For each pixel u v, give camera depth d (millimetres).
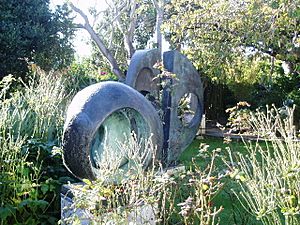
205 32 6992
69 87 7656
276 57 6945
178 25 7402
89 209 2225
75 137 2906
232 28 6758
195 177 2887
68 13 10570
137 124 3273
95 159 3082
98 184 2227
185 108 5605
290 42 6023
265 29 6020
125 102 3102
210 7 6777
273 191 2307
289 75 10734
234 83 11805
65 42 10570
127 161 3045
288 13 5141
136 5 13609
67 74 8719
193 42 7523
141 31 16469
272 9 5617
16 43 9352
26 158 3680
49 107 4469
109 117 3160
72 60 11086
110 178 2414
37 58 10078
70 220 2449
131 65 5184
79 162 2924
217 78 8031
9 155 3396
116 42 15258
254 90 11500
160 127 3369
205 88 13250
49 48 10258
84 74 10734
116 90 3121
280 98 10594
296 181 2242
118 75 11711
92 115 2930
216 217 3443
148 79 5348
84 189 2205
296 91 10289
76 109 2984
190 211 2289
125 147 2826
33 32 9695
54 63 10422
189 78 5480
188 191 2977
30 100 4500
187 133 5398
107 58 11867
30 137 4133
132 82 5086
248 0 6117
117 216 2191
